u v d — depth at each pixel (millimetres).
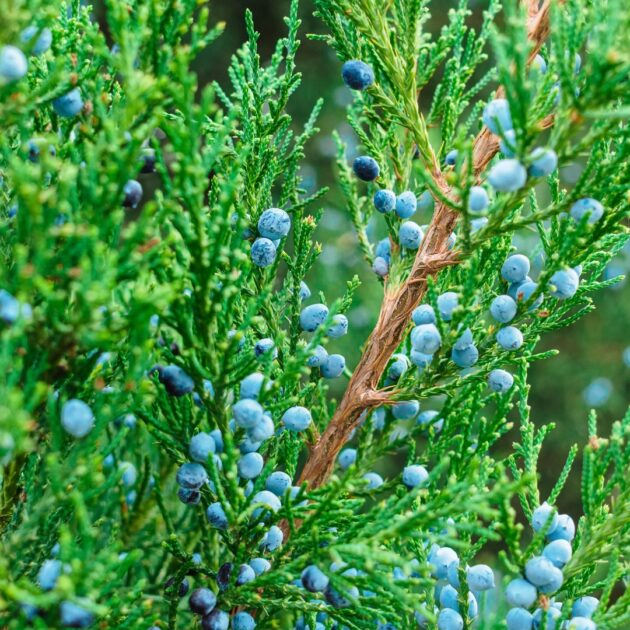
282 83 350
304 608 311
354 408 341
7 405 273
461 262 335
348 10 340
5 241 302
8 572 291
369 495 337
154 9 298
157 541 359
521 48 290
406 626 324
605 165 310
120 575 282
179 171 292
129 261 286
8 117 293
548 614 308
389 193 349
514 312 329
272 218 335
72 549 277
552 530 315
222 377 307
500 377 335
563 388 874
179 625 348
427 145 346
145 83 290
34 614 278
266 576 307
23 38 297
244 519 314
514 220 324
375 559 292
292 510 310
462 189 306
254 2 922
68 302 291
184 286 301
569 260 330
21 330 274
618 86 296
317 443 345
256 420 301
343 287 732
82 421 282
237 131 347
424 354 329
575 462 869
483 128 340
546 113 308
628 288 817
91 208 288
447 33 354
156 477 335
